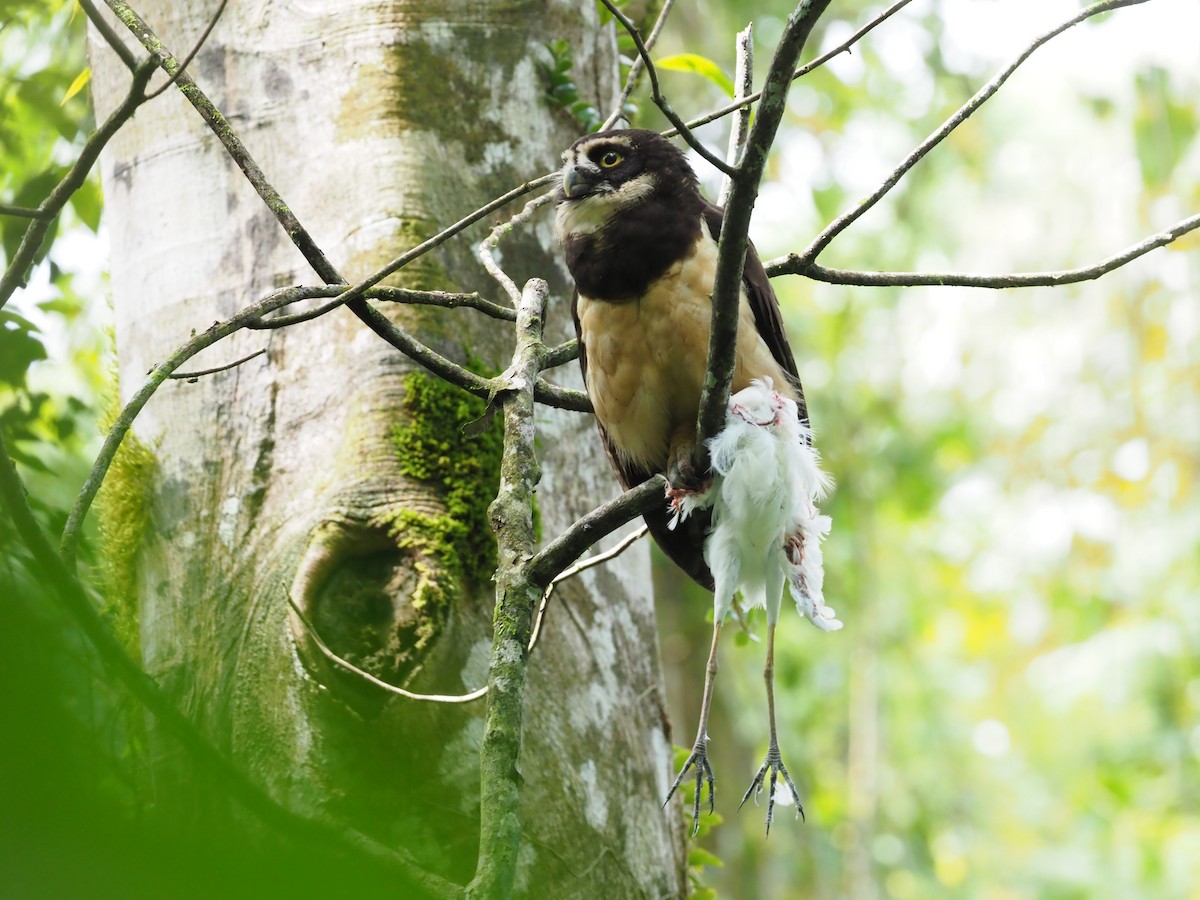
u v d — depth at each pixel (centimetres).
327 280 723
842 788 2786
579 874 868
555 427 998
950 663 3475
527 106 1009
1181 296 2580
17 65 1401
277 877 304
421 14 991
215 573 899
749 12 2297
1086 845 2861
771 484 811
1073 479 2842
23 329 1189
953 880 3114
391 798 819
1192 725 2719
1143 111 2464
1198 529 2670
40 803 293
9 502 588
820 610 841
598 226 878
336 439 901
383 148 956
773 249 2530
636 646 1000
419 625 843
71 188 750
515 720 577
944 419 2805
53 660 320
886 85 2439
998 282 850
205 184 981
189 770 777
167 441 947
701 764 717
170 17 1012
